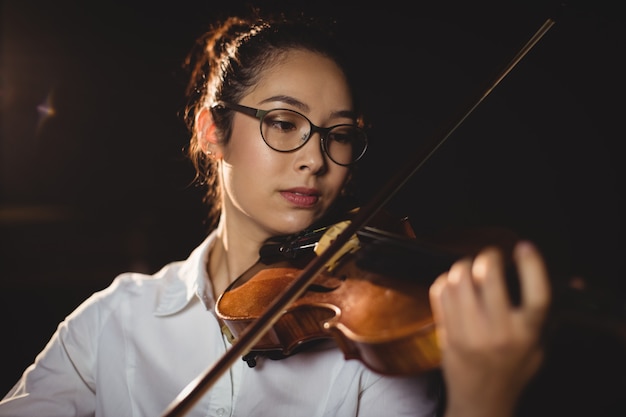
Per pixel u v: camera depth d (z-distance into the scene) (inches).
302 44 51.8
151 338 54.2
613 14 194.4
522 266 31.3
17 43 386.6
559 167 224.5
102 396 53.7
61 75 394.3
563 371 85.1
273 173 50.8
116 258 257.6
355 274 45.6
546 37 216.5
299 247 52.8
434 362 36.4
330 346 51.2
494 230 47.5
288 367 50.7
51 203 407.5
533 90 229.0
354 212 55.7
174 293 55.1
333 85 51.0
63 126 405.7
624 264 167.6
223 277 57.4
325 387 50.5
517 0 244.2
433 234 49.3
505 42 249.9
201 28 299.7
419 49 263.0
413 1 260.4
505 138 233.1
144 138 393.4
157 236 288.5
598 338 35.1
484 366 32.5
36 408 53.0
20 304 196.9
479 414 33.5
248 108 51.3
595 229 204.4
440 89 262.4
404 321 38.1
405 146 261.9
